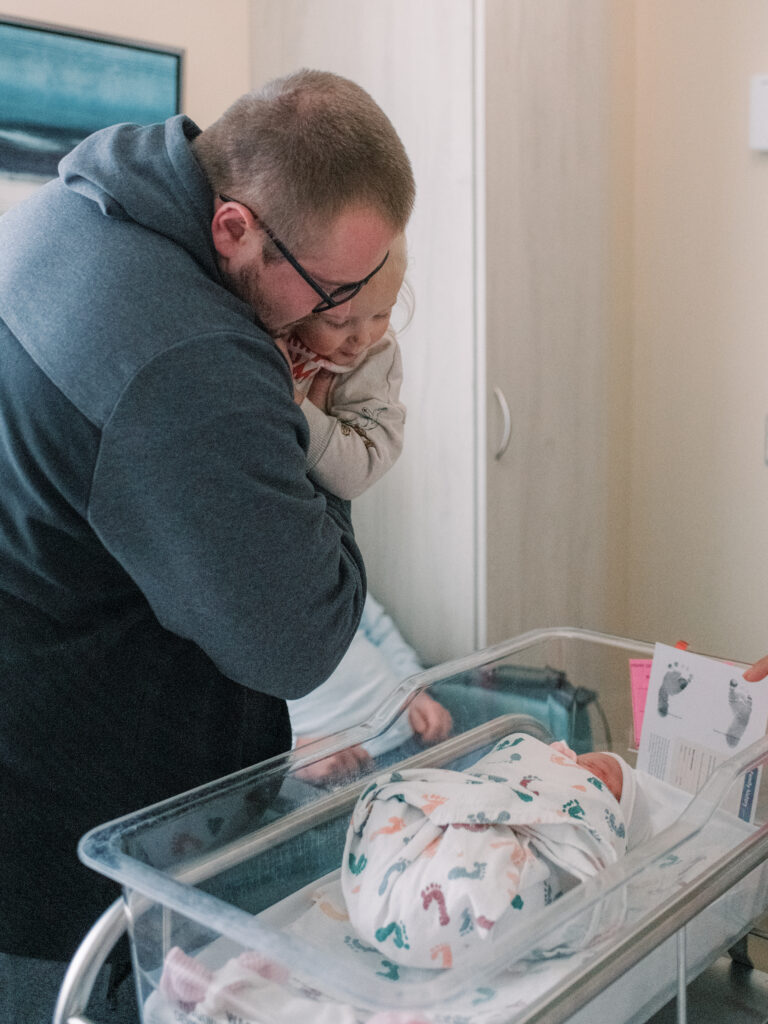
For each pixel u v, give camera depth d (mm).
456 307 2252
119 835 901
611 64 2469
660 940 903
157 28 2434
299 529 968
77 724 1068
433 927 948
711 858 1008
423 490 2381
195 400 897
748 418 2490
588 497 2578
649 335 2645
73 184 1003
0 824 1053
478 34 2123
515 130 2223
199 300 928
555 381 2428
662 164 2562
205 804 994
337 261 959
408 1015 679
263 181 924
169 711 1118
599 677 1478
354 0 2328
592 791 1152
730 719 1299
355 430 1179
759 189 2398
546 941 799
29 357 950
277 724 1287
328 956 708
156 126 1037
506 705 1430
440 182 2236
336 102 933
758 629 2541
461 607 2348
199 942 812
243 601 949
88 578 1028
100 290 917
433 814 1026
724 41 2406
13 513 995
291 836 1053
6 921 1075
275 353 976
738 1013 1104
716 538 2588
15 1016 1140
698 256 2525
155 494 912
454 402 2289
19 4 2215
